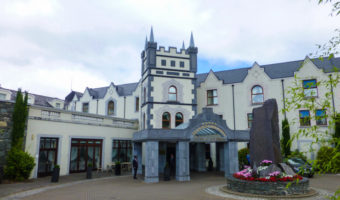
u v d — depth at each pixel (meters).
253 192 12.23
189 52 26.98
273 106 14.79
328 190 13.41
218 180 18.08
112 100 32.44
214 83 29.72
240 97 28.19
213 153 28.20
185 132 18.34
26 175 17.05
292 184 11.85
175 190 13.80
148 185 15.78
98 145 23.64
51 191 13.58
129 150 27.11
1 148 16.64
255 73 27.92
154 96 24.88
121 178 19.25
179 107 25.58
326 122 23.47
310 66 25.58
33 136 18.45
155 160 17.56
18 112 17.48
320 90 24.55
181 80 26.16
